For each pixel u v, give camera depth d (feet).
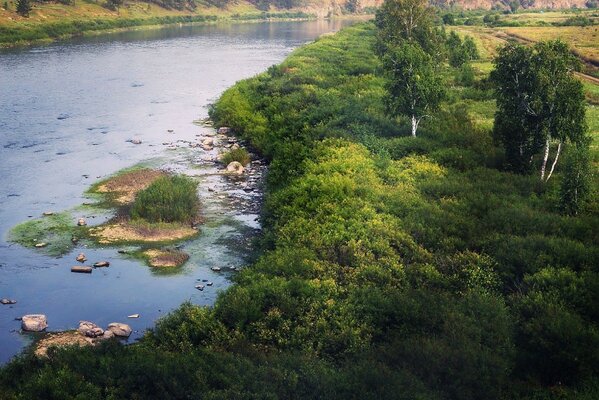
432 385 61.16
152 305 93.61
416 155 145.28
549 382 66.13
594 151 149.48
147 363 65.21
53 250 112.47
